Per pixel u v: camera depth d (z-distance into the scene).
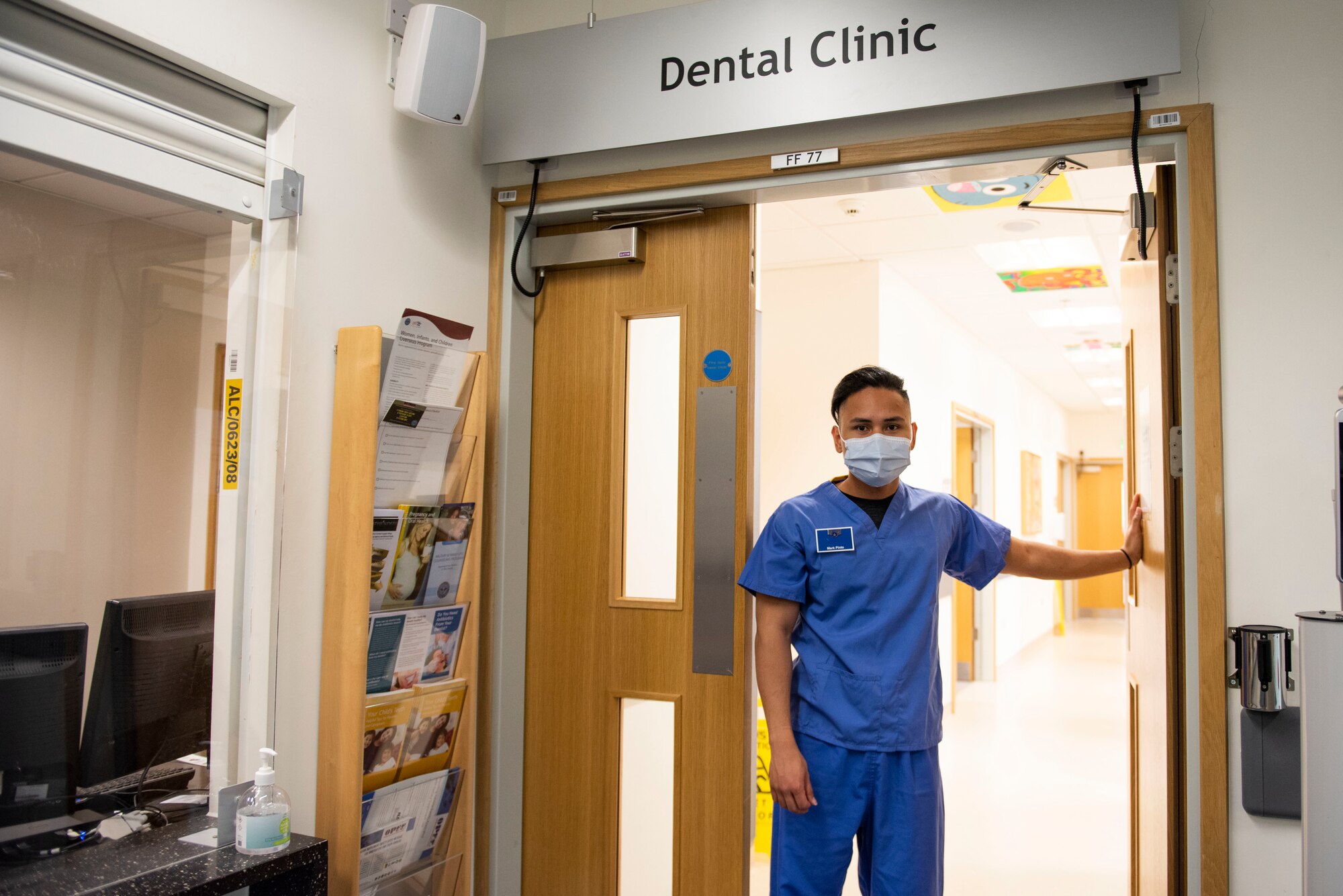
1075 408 12.38
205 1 1.59
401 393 1.82
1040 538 10.16
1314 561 1.69
